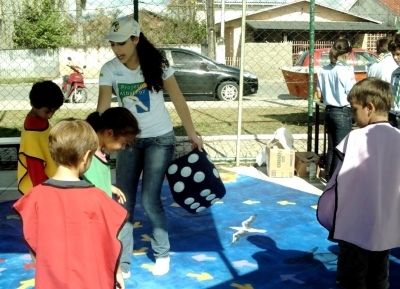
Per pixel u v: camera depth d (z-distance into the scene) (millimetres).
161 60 3723
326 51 15766
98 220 2461
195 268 4156
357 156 2992
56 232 2422
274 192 6148
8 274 4066
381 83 3055
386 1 34938
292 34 32219
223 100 15734
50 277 2420
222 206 5656
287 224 5137
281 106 14664
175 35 24125
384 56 5738
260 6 35250
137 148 3768
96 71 25828
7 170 7121
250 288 3828
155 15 23797
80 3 26047
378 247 2998
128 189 3807
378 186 2961
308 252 4473
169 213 5445
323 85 6008
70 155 2463
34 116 3590
